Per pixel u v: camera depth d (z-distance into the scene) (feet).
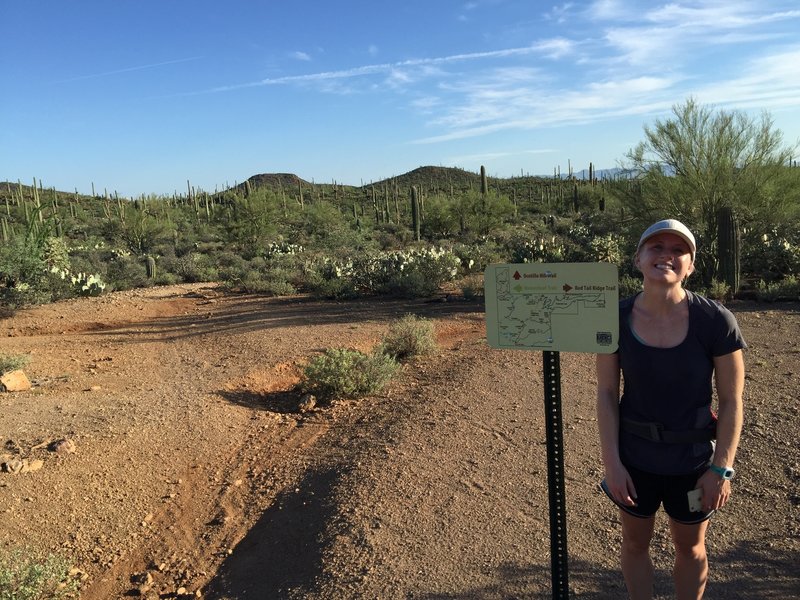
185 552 14.98
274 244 109.81
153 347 38.88
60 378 29.86
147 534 15.78
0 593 12.32
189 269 85.40
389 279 60.85
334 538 14.24
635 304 8.49
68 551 14.71
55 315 50.88
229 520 16.30
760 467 16.20
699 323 8.06
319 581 12.70
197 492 17.98
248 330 42.14
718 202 49.67
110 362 34.37
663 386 8.20
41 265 59.36
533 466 17.42
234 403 25.84
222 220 135.33
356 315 46.65
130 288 75.20
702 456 8.36
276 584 13.08
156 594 13.39
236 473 19.19
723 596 11.03
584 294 8.35
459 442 19.57
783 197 50.11
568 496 15.47
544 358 8.73
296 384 28.27
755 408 20.59
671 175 52.26
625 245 61.21
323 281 61.82
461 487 16.34
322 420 23.71
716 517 13.91
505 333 8.77
